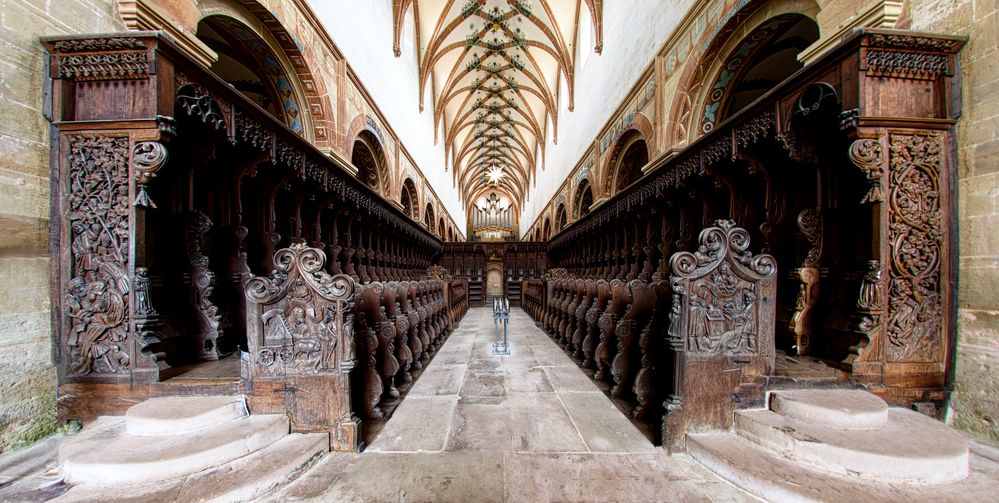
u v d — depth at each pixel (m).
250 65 6.04
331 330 2.49
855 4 3.23
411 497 2.00
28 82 2.44
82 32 2.75
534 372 4.52
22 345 2.36
